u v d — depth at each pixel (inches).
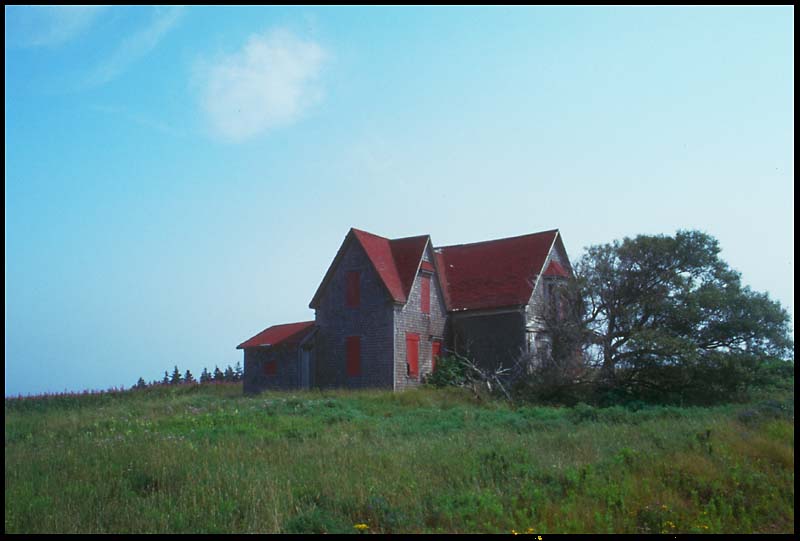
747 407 928.9
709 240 1314.0
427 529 432.8
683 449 634.2
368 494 488.7
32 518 457.1
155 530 431.8
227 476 534.3
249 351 1549.0
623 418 890.7
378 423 861.8
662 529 445.4
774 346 1248.8
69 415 1050.7
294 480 529.0
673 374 1220.5
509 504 483.5
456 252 1715.1
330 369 1469.0
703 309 1253.7
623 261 1318.9
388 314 1411.2
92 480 557.0
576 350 1272.1
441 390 1293.1
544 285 1539.1
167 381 2202.3
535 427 826.8
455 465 569.3
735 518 477.7
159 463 584.1
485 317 1528.1
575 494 501.0
